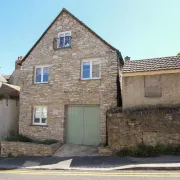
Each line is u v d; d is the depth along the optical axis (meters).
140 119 11.17
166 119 10.76
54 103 14.76
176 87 11.62
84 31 14.59
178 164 8.48
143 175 7.59
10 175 8.88
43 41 15.80
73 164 10.11
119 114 11.58
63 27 15.30
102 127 13.20
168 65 11.91
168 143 10.58
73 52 14.70
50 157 11.89
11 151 13.37
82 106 14.22
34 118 15.49
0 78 22.81
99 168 9.14
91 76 14.12
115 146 11.41
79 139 14.00
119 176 7.68
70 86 14.45
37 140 14.77
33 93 15.55
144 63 12.82
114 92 13.24
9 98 16.80
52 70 15.16
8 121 16.56
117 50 13.66
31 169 10.00
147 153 10.33
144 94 12.12
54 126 14.52
